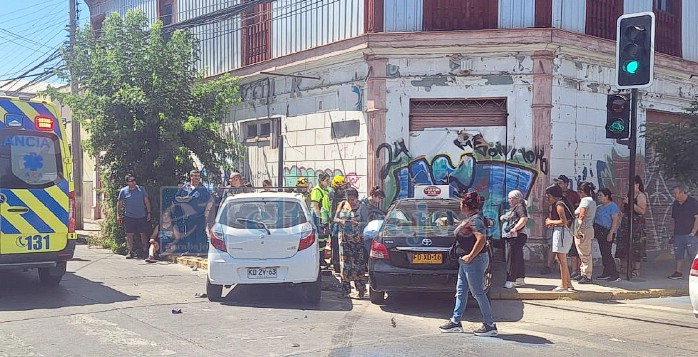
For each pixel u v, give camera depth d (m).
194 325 7.72
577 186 13.21
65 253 9.80
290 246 9.12
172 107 15.45
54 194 9.73
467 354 6.66
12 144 9.45
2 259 9.23
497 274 11.76
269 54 16.59
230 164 17.84
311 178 15.11
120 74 15.14
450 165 13.05
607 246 11.84
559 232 10.59
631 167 11.66
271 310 8.82
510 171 12.78
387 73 13.22
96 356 6.26
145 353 6.38
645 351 7.00
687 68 15.84
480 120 12.95
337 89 14.34
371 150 13.31
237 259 9.07
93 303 8.98
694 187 13.02
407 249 8.91
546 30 12.44
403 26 13.29
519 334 7.76
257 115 17.00
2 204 9.23
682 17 16.44
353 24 13.99
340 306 9.30
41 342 6.77
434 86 13.02
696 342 7.48
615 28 14.23
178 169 15.60
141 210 14.12
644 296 10.74
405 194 13.17
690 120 13.41
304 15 15.44
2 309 8.48
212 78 18.53
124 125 15.02
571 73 13.12
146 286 10.51
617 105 11.11
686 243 12.23
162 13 20.56
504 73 12.77
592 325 8.43
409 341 7.19
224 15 16.02
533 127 12.65
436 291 8.87
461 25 13.09
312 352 6.58
